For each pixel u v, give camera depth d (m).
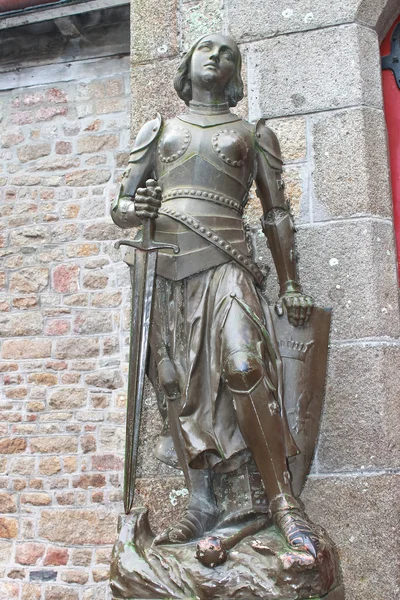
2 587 4.70
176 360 2.11
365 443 2.33
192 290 2.09
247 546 1.88
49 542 4.69
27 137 5.28
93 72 5.26
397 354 2.43
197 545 1.88
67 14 4.88
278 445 1.93
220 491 2.14
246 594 1.79
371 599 2.20
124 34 5.18
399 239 2.79
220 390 2.01
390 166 2.85
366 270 2.47
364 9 2.73
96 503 4.67
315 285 2.51
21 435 4.89
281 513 1.88
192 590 1.85
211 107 2.26
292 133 2.68
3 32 5.23
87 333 4.91
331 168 2.60
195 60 2.26
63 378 4.89
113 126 5.14
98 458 4.73
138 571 1.94
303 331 2.22
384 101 2.94
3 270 5.14
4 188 5.25
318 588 1.77
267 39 2.79
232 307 2.03
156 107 2.88
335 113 2.65
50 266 5.07
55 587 4.60
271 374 2.03
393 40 2.98
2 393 4.98
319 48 2.72
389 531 2.24
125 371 4.80
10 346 5.03
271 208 2.25
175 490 2.47
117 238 4.98
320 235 2.55
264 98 2.74
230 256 2.09
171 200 2.15
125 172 2.28
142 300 1.98
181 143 2.18
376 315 2.43
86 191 5.10
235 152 2.16
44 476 4.79
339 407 2.38
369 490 2.29
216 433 2.00
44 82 5.33
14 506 4.80
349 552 2.26
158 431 2.54
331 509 2.30
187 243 2.09
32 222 5.16
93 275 4.98
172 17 2.95
